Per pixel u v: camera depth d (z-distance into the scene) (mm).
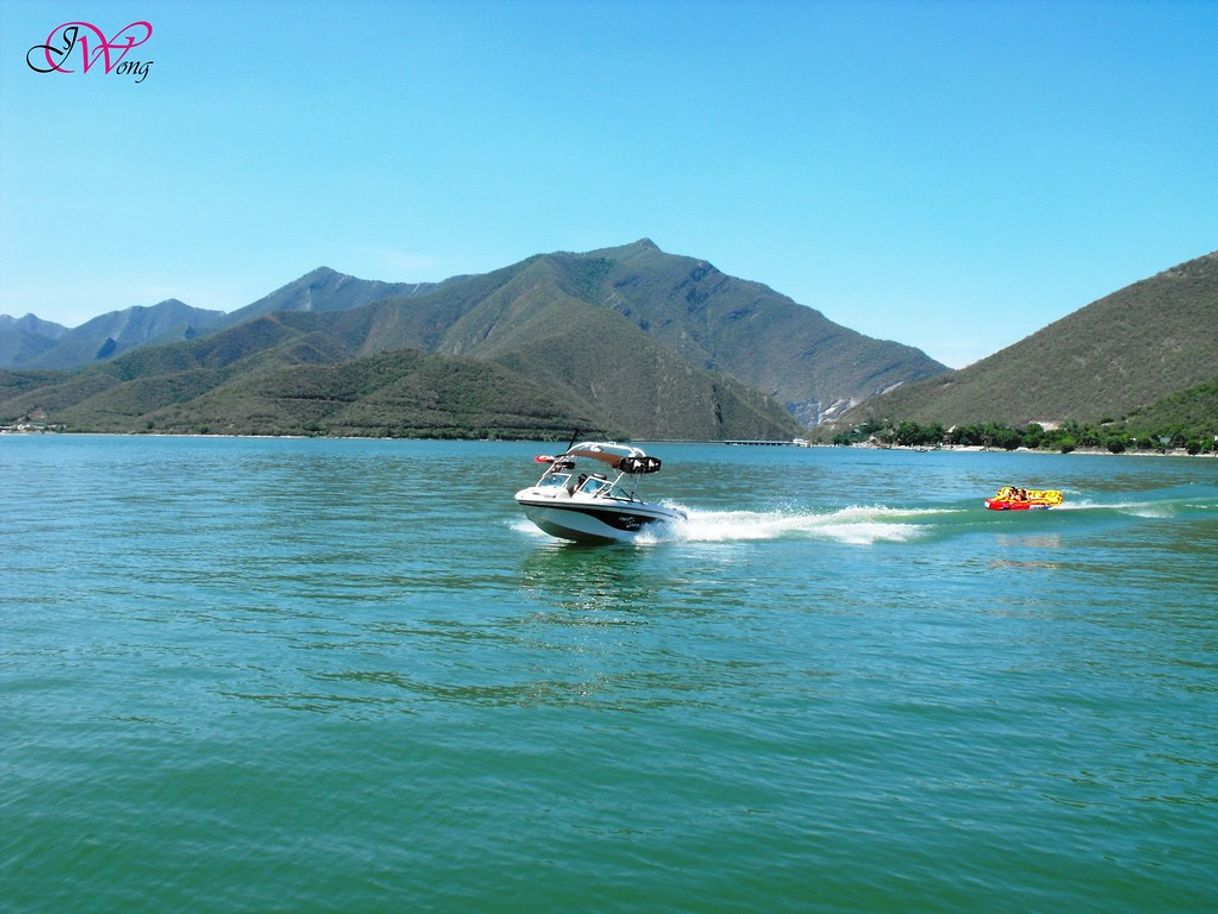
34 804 7586
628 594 16969
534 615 14922
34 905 6188
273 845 6992
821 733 9422
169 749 8766
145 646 12414
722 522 28703
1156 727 9750
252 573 18391
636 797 7875
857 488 50781
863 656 12516
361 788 7973
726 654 12547
